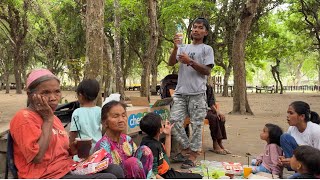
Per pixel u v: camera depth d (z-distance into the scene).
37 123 2.95
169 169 4.70
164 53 33.59
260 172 4.94
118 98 5.39
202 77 5.70
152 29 14.18
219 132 6.89
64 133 3.34
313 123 4.74
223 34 25.56
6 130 5.49
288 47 34.34
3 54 34.25
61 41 27.75
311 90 52.97
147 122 4.51
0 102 20.59
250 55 32.69
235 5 23.44
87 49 7.29
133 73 47.97
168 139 5.00
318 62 44.84
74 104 5.32
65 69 39.41
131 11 21.78
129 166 3.79
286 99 27.56
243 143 7.93
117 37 14.76
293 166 3.56
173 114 5.80
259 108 18.70
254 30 25.36
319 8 26.64
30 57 35.31
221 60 29.72
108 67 14.47
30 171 2.99
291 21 29.59
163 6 23.31
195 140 5.71
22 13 23.23
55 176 3.09
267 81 69.88
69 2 24.50
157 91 32.72
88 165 3.22
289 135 4.72
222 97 29.22
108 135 3.89
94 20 7.23
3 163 5.10
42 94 3.04
